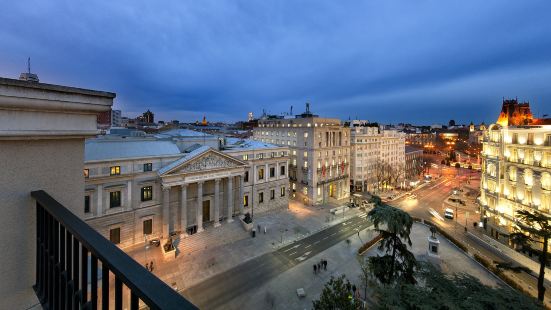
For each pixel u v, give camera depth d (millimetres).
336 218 63250
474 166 155125
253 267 40281
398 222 25453
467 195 91562
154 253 41656
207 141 58219
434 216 69625
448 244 51219
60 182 4730
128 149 44375
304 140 76500
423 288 17469
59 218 3693
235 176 54031
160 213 45094
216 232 48469
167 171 42625
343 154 84688
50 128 4328
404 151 113750
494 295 16297
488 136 57156
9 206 4156
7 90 3676
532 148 46344
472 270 41750
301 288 34500
